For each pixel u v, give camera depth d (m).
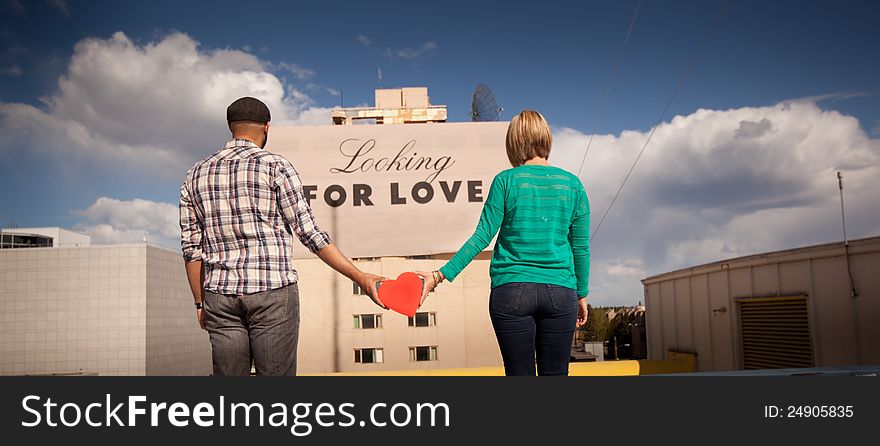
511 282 2.30
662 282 15.56
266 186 2.26
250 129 2.41
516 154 2.49
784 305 10.82
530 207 2.32
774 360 11.05
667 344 15.21
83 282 33.78
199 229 2.34
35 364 33.22
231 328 2.24
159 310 35.09
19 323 33.56
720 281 12.59
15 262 34.00
